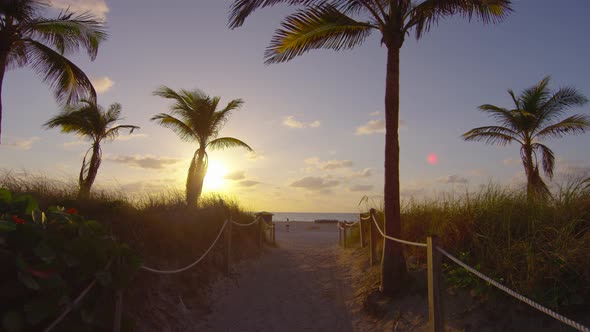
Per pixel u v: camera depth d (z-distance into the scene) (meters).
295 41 7.11
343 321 5.96
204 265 7.44
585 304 4.30
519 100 14.62
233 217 10.70
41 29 9.55
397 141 6.34
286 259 10.46
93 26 9.94
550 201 6.14
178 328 5.41
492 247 5.40
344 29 6.92
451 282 5.47
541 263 4.82
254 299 7.08
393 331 5.20
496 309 4.70
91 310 3.68
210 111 14.07
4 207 3.67
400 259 6.12
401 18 6.48
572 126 13.56
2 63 8.98
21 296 3.13
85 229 3.89
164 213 8.00
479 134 15.01
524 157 14.54
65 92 10.42
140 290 5.52
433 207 7.94
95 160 13.76
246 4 6.15
